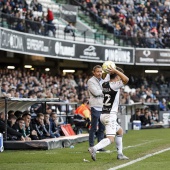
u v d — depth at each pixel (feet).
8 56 135.85
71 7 153.79
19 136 68.28
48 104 96.12
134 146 70.33
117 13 167.22
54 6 150.10
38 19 130.41
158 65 163.02
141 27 171.22
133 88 162.71
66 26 141.59
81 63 161.89
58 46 135.85
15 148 64.69
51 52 133.28
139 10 176.24
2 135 64.18
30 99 68.18
